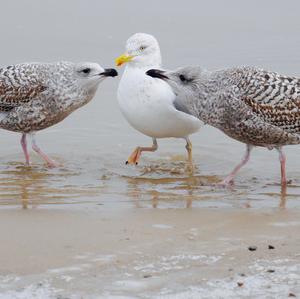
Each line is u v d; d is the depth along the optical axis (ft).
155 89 49.49
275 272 30.48
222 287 29.19
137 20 87.25
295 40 79.46
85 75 51.80
